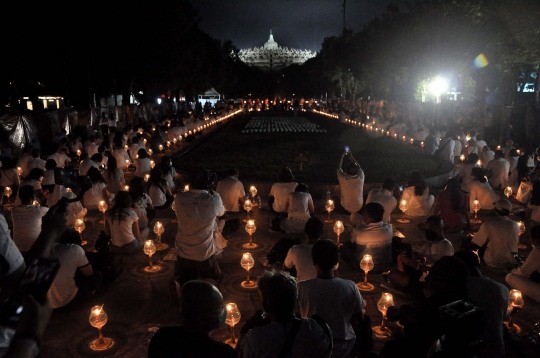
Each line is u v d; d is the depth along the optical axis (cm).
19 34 2336
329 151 1948
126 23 3148
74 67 3006
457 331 229
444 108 2867
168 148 2030
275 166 1550
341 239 842
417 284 574
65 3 2673
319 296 375
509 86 2788
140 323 533
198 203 562
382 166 1520
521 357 455
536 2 2272
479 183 989
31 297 138
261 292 283
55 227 160
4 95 2466
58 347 479
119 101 4147
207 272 591
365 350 412
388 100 4469
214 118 3584
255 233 868
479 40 2539
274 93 11456
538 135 1986
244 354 276
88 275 560
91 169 961
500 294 411
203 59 5219
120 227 694
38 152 1229
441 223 594
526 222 948
